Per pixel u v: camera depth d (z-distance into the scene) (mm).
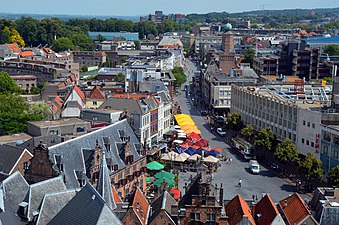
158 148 173000
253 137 191625
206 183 85188
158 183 129500
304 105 181875
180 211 85125
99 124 158750
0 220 70625
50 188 83938
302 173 152750
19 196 82562
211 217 84812
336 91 182875
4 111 179500
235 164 170875
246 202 106875
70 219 66688
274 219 90188
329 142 154500
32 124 150375
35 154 99688
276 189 144375
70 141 108312
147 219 88375
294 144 166375
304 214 93000
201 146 178000
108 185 86250
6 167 115500
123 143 122500
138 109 169625
